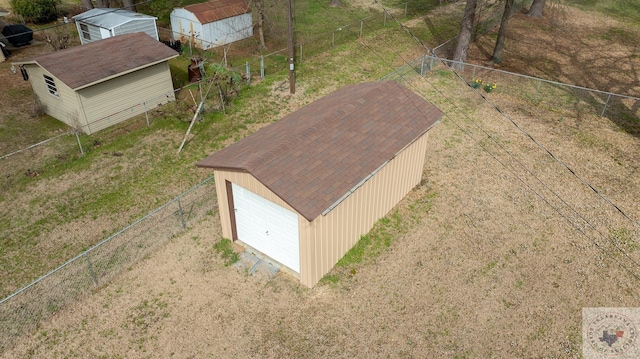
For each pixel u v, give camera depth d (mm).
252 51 26812
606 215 14094
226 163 11320
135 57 19344
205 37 26781
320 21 32250
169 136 18203
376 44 28188
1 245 12867
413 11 34750
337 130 12562
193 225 13609
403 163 13633
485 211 14234
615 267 12211
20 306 10984
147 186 15297
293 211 10609
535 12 32719
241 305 11055
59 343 10164
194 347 10086
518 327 10547
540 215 14086
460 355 9922
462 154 17141
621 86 22797
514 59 26062
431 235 13266
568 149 17422
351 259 12367
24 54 26016
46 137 18141
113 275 11875
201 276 11867
